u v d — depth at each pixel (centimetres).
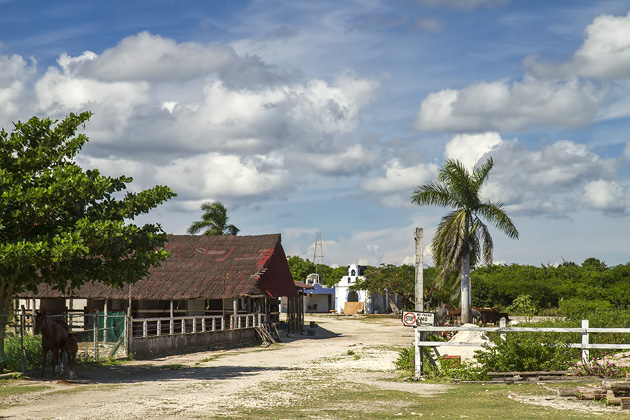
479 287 7038
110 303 4138
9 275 1936
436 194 4309
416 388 1739
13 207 1938
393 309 7556
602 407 1396
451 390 1688
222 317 3553
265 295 4025
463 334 3078
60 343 1995
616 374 1772
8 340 2186
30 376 1964
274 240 4338
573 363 1902
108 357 2586
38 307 4128
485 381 1823
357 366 2388
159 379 1973
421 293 2170
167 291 3828
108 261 2078
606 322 2652
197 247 4353
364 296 8256
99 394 1614
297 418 1264
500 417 1264
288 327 4638
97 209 2081
